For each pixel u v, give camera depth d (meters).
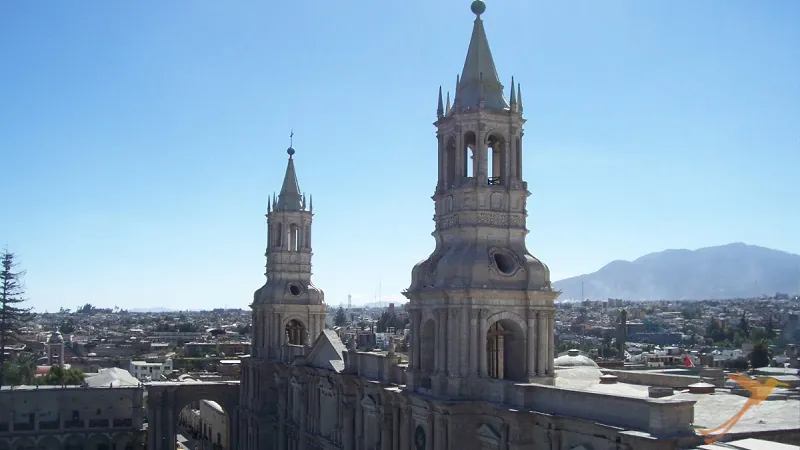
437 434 60.88
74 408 133.12
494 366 66.75
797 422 50.59
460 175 64.19
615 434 47.12
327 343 97.25
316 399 98.75
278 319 115.88
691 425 45.06
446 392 61.25
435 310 62.94
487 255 61.94
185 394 130.38
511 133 64.62
